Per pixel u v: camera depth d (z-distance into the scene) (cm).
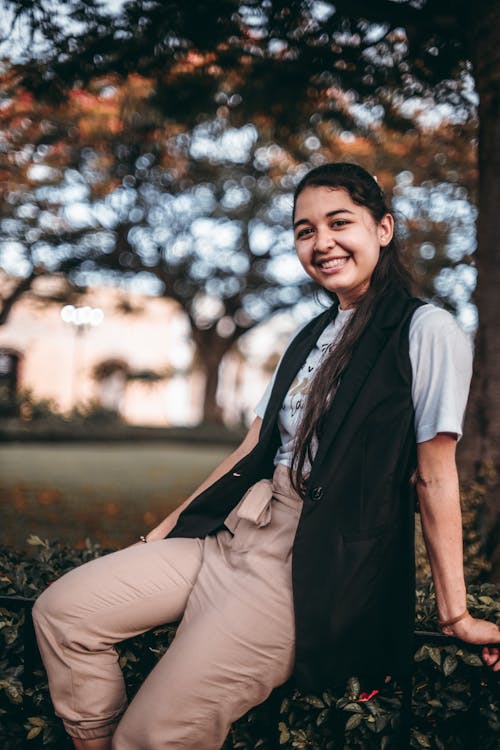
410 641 167
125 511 941
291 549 170
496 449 398
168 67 474
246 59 489
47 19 417
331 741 184
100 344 3350
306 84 507
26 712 196
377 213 187
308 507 165
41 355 3275
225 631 164
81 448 2091
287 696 184
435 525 164
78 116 940
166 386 3416
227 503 189
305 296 2125
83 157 1241
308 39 461
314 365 190
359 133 570
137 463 1673
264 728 189
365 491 164
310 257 188
